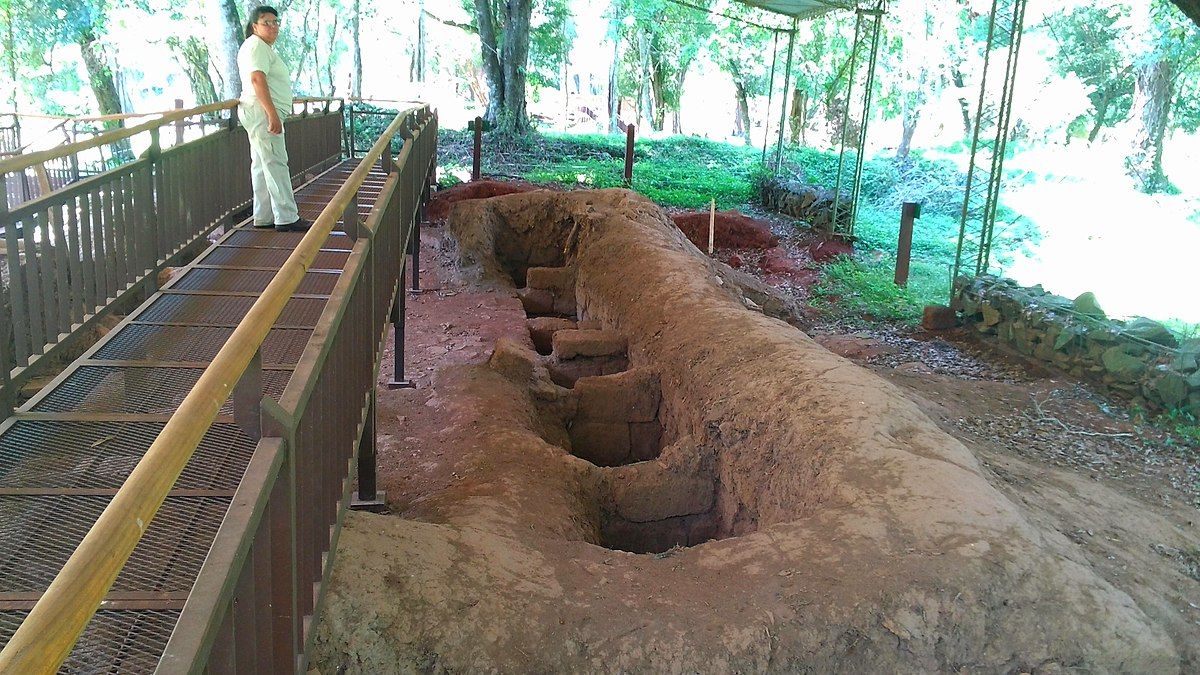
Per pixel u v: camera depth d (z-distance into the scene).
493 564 3.99
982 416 7.73
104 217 5.31
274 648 2.47
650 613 3.79
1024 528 4.37
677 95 42.75
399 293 7.18
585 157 25.12
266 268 6.36
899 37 26.98
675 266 10.09
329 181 11.10
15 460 3.65
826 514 4.55
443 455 6.51
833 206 16.97
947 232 18.23
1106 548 4.92
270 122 6.95
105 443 3.82
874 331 11.58
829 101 29.98
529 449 6.55
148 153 6.00
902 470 4.84
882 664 3.73
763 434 5.98
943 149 28.20
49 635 1.22
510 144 25.05
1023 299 10.23
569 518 5.71
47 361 4.49
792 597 3.87
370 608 3.50
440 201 15.59
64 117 10.32
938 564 4.01
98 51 23.84
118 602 2.68
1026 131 25.36
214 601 1.86
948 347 10.67
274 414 2.37
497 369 8.35
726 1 33.34
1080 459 6.79
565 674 3.51
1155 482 6.42
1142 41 21.11
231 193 7.95
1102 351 8.81
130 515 1.47
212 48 28.36
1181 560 5.00
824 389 5.93
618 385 8.09
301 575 2.80
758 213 19.09
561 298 12.44
